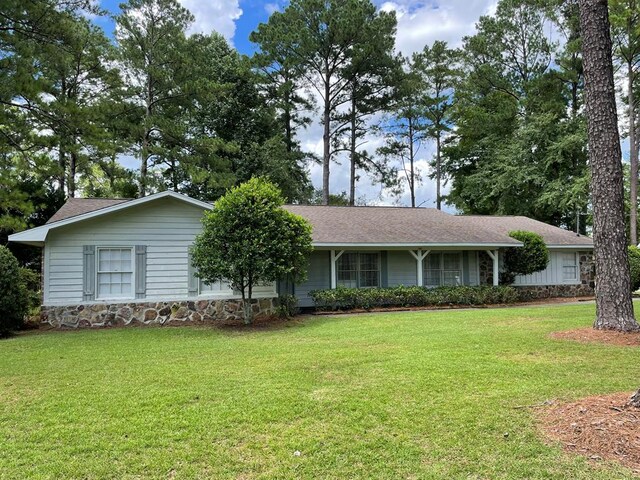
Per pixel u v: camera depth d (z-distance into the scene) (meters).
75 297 12.02
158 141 24.61
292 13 28.44
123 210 12.44
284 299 13.30
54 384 5.73
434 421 4.18
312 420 4.27
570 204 24.27
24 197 12.75
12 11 11.43
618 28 21.66
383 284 16.16
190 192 26.84
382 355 7.04
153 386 5.54
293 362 6.73
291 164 29.52
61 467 3.42
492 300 15.85
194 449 3.71
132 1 22.45
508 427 4.01
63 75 19.28
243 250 10.93
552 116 25.78
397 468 3.35
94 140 13.34
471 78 30.05
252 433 4.01
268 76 30.50
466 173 33.78
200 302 12.87
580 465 3.29
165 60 23.09
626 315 8.12
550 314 11.78
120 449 3.72
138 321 12.35
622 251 8.26
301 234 11.93
